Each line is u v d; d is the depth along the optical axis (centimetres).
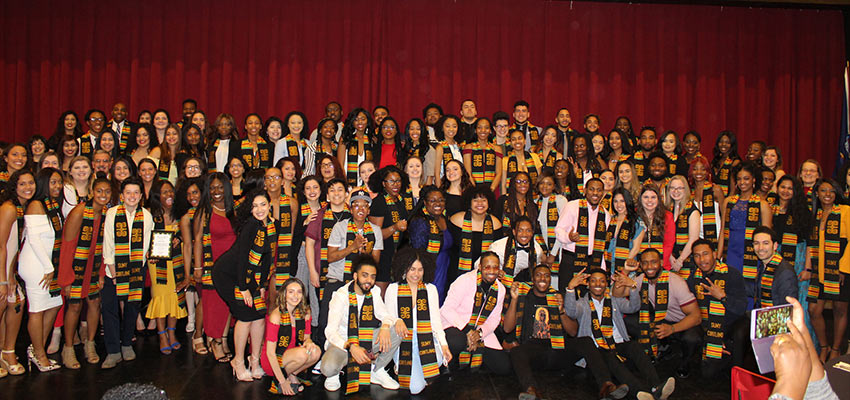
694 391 464
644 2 920
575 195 625
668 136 685
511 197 573
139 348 544
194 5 910
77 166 521
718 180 723
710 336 492
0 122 905
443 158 659
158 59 905
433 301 470
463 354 491
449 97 920
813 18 935
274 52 907
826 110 940
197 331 536
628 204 554
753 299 543
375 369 465
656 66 930
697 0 913
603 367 451
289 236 507
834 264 530
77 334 562
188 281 525
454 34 919
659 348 545
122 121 760
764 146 688
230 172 575
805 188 608
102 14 909
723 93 930
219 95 915
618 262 550
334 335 447
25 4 905
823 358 540
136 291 507
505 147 696
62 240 483
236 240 472
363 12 912
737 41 932
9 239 463
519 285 497
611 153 728
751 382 252
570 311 482
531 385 436
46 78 907
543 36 925
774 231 557
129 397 126
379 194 564
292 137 668
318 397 439
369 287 448
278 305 441
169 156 647
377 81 909
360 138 664
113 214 504
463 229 548
